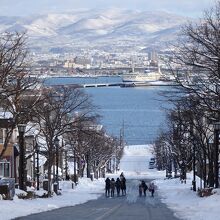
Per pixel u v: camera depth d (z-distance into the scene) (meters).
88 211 51.00
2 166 95.62
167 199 78.94
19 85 64.56
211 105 57.75
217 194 63.22
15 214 43.91
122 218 42.06
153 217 43.00
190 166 128.12
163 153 179.75
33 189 83.19
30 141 106.50
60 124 102.69
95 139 148.50
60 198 77.88
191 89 54.56
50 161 84.44
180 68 87.31
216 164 69.31
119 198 84.75
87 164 151.62
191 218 40.12
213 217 39.22
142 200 77.81
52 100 98.50
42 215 44.62
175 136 119.12
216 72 52.53
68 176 127.00
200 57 54.75
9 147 95.88
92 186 130.00
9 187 57.19
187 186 117.06
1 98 58.00
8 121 74.06
